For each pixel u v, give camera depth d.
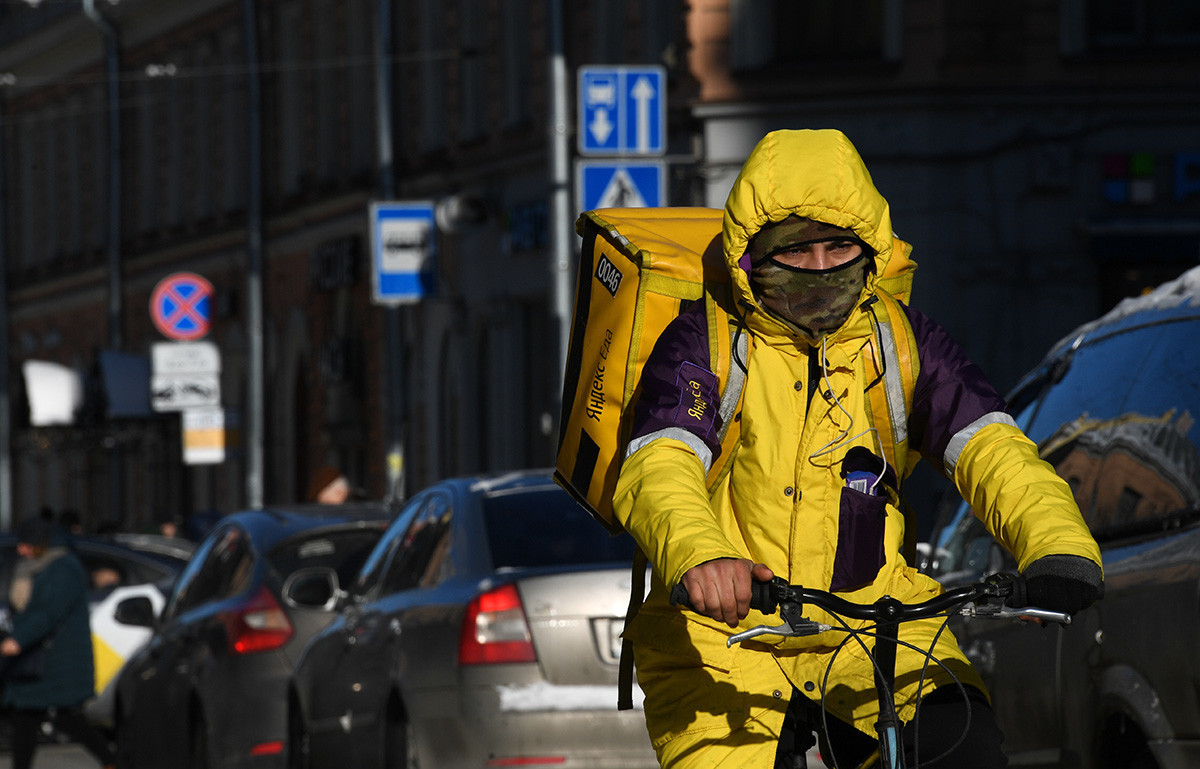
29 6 114.31
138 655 29.86
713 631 9.66
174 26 95.25
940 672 9.32
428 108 69.25
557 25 38.97
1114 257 46.31
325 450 79.62
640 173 34.22
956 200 46.72
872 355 9.54
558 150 39.00
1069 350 15.46
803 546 9.55
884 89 46.78
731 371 9.52
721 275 9.98
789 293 9.34
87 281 109.31
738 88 47.94
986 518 9.20
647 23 53.44
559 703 18.38
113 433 81.06
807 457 9.51
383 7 55.00
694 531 8.63
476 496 20.64
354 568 26.27
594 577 18.75
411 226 48.06
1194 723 11.91
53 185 114.19
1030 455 9.22
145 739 28.80
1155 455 13.06
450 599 19.39
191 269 94.62
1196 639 11.83
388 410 52.41
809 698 9.53
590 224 10.49
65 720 29.86
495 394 62.94
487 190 63.53
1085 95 46.53
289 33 83.00
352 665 21.97
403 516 22.98
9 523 109.69
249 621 25.52
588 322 10.37
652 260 9.91
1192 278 14.05
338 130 77.94
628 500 9.13
